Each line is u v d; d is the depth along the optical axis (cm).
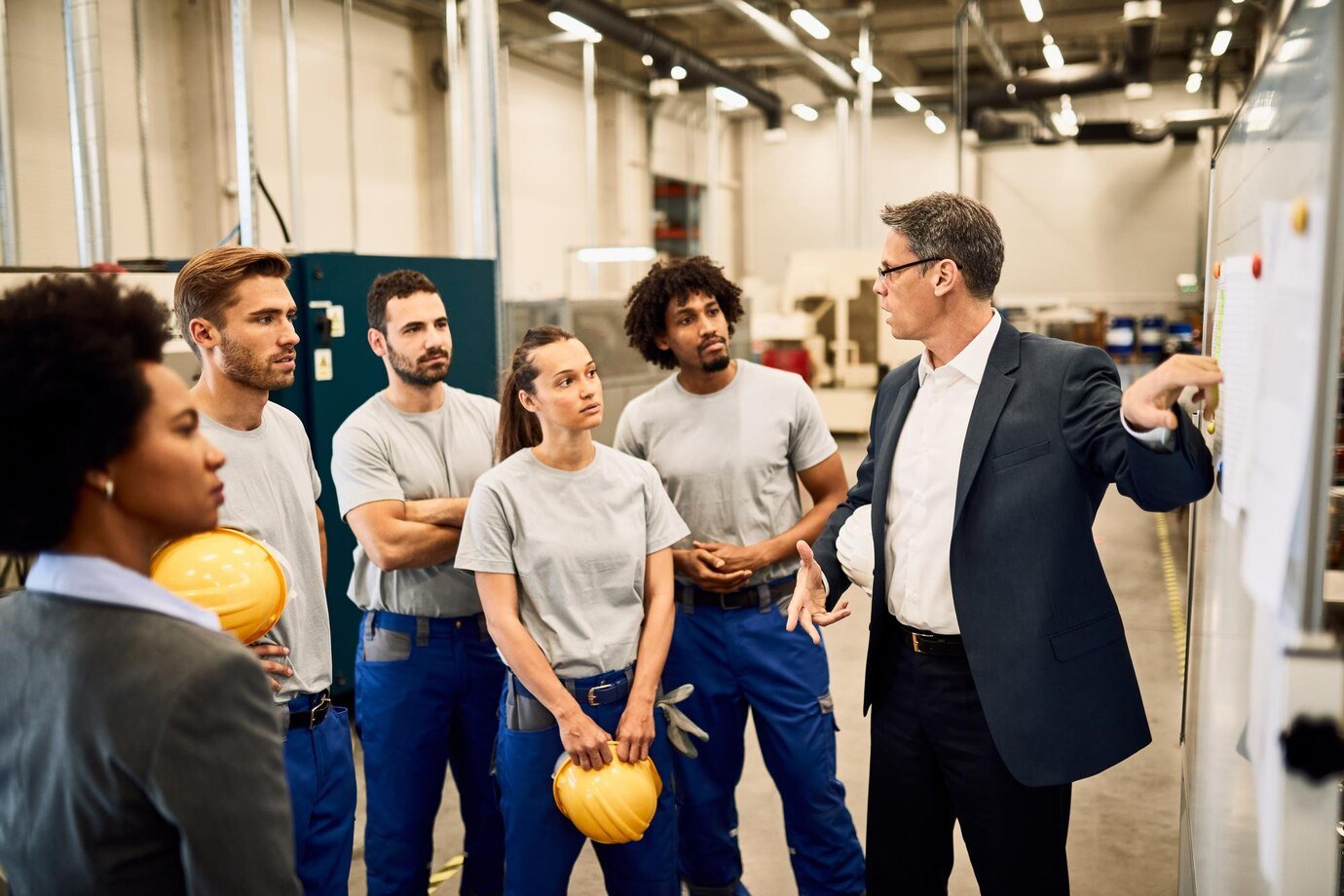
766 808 301
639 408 230
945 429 168
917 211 163
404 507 216
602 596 188
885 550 176
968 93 998
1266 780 94
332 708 177
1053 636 156
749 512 220
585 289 1096
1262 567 97
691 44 1119
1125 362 1138
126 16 576
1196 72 877
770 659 216
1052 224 1196
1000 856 167
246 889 86
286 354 168
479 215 500
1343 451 93
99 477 84
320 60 726
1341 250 78
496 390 411
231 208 636
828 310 963
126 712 82
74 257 536
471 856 230
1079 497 156
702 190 1318
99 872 84
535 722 184
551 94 1029
